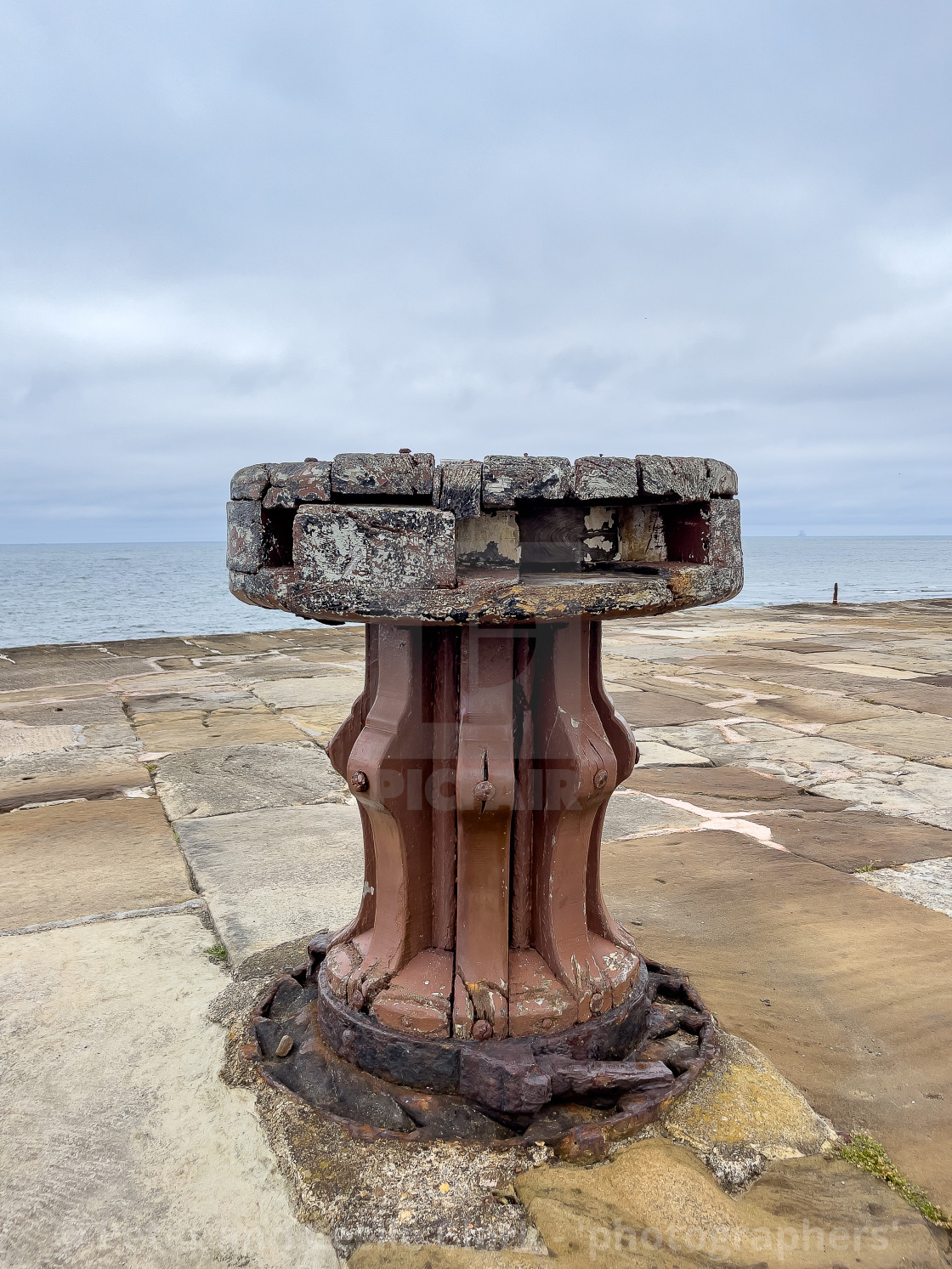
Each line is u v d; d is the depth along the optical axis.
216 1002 2.54
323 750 5.86
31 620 35.91
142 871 3.65
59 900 3.34
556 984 2.14
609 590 1.83
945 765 5.36
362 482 1.79
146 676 9.26
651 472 1.90
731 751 5.75
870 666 9.09
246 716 7.08
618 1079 1.98
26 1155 1.90
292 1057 2.23
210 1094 2.10
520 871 2.21
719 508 2.06
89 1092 2.12
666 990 2.57
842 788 4.92
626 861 3.79
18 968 2.77
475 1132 1.93
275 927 3.07
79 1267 1.61
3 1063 2.24
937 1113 2.06
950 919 3.16
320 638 12.14
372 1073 2.10
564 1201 1.71
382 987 2.16
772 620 14.02
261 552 1.95
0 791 4.96
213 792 4.88
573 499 1.92
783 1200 1.76
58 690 8.40
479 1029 2.04
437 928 2.23
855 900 3.33
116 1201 1.77
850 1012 2.51
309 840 4.05
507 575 1.93
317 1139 1.90
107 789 4.98
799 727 6.43
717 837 4.09
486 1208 1.71
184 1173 1.84
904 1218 1.71
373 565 1.77
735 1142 1.92
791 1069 2.22
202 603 47.31
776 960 2.84
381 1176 1.79
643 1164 1.81
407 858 2.17
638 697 7.55
